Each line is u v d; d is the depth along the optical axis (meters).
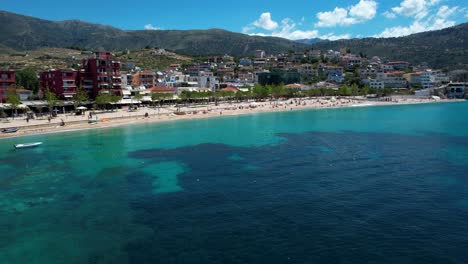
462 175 56.09
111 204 46.38
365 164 63.47
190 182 54.88
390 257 31.88
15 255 33.88
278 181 54.06
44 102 129.38
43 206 46.16
